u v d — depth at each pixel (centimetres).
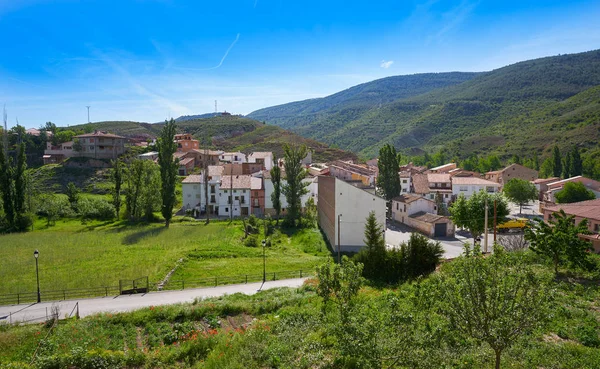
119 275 3253
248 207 7181
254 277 3325
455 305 1029
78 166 9106
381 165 7388
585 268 2362
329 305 2128
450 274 1205
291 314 2123
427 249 3066
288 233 5600
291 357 1562
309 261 4000
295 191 5966
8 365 1602
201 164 10888
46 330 2083
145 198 6306
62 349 1833
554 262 2564
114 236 4934
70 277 3192
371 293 2473
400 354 1219
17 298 2706
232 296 2647
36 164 10238
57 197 7100
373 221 3462
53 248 4278
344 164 10025
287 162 5981
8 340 1931
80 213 6562
